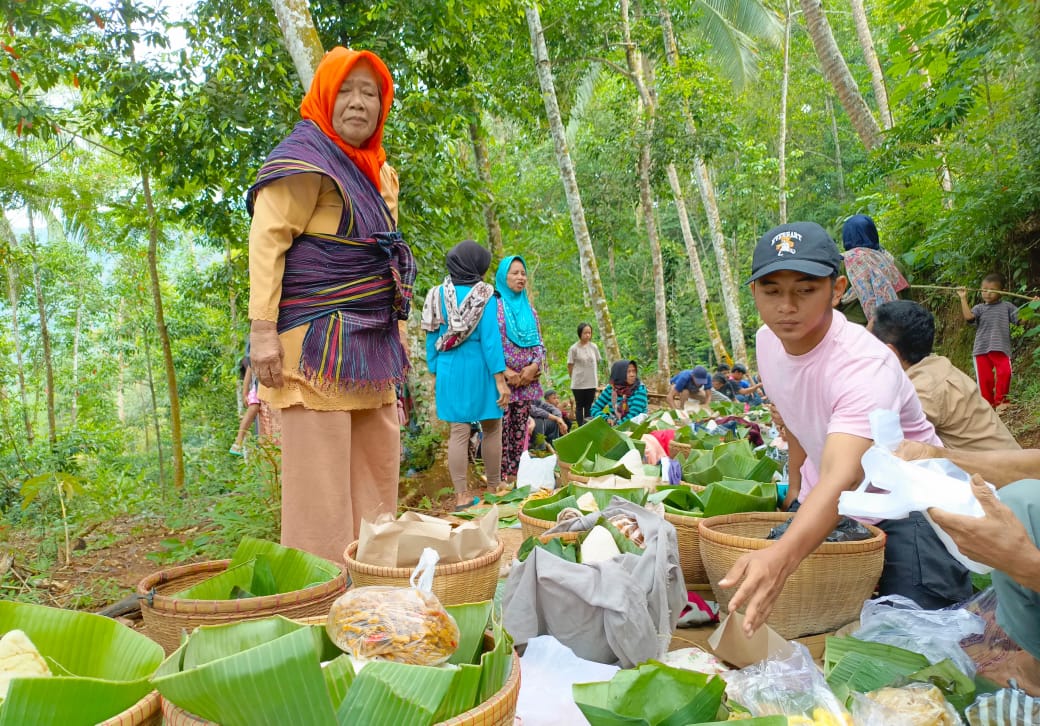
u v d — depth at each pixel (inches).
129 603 127.5
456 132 332.2
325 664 54.2
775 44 768.3
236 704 46.8
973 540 59.2
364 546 97.7
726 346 1045.8
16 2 271.4
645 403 334.3
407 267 122.3
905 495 61.2
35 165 462.3
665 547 98.8
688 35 729.0
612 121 746.8
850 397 87.7
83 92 396.5
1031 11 223.5
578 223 430.0
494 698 52.2
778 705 69.7
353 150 117.2
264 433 265.1
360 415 125.0
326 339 112.3
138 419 950.4
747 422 266.1
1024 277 344.2
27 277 651.5
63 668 59.1
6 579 169.0
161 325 422.3
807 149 1023.0
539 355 238.1
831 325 94.0
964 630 87.7
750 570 72.4
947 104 318.0
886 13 318.3
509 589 96.6
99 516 238.5
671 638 100.3
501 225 426.9
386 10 307.9
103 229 563.5
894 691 70.7
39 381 812.6
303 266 112.7
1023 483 70.5
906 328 123.9
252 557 87.7
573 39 524.1
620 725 60.6
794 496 122.4
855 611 99.0
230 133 291.3
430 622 61.1
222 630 58.2
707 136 559.5
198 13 306.8
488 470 215.0
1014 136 300.7
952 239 343.9
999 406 324.2
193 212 340.2
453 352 203.6
